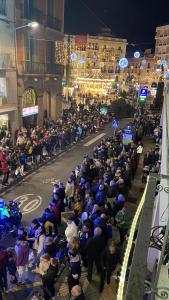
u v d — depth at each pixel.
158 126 24.78
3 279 7.64
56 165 18.23
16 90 20.94
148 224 2.42
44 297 7.21
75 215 9.54
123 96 48.00
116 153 16.52
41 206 12.91
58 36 27.30
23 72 21.39
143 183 14.76
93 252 7.39
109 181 11.48
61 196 10.98
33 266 8.59
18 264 7.75
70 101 41.41
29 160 17.33
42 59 24.34
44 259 7.18
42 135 19.72
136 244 2.22
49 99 27.78
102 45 64.06
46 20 24.30
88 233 8.07
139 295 1.87
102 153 15.96
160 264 2.70
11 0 19.16
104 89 59.62
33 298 6.04
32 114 23.66
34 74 23.00
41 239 8.33
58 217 10.06
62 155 20.30
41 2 23.19
